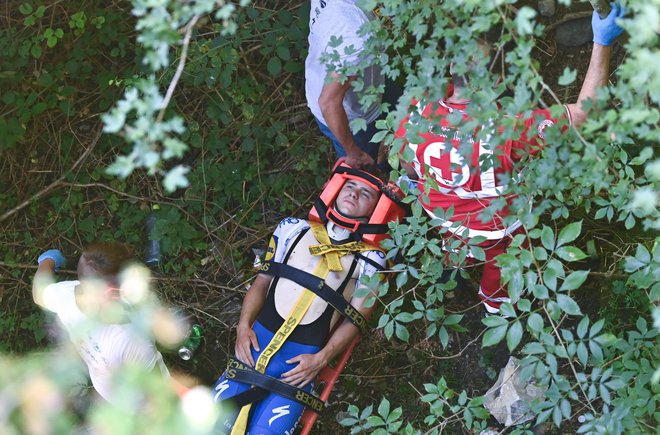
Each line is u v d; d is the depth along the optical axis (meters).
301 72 8.43
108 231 8.37
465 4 3.77
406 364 7.45
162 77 8.07
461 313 7.44
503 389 6.86
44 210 8.49
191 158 8.45
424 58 4.13
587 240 7.05
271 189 8.24
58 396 3.07
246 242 8.14
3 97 8.29
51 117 8.64
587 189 4.99
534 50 7.83
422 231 5.45
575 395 4.71
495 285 6.61
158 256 8.12
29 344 7.97
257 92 8.31
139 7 3.24
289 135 8.32
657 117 3.32
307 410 6.53
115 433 2.93
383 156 7.20
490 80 4.18
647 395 4.76
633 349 4.91
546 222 7.02
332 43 4.77
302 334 6.38
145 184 8.44
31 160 8.59
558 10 7.78
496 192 5.33
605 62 4.96
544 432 6.74
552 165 4.09
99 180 8.48
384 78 6.30
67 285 5.64
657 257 4.53
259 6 8.54
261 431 6.20
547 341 4.55
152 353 5.57
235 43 7.86
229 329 7.82
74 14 8.39
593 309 7.03
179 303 7.96
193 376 7.73
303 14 7.92
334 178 6.59
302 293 6.41
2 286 8.17
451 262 5.81
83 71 8.59
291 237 6.65
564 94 7.67
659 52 3.08
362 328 6.45
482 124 4.09
